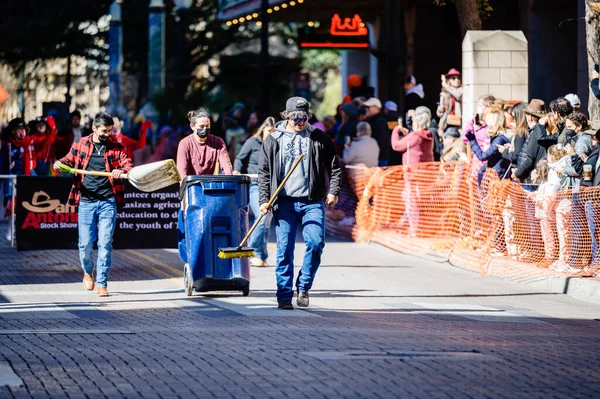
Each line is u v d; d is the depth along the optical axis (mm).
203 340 15055
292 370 12891
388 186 31266
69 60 74688
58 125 50938
